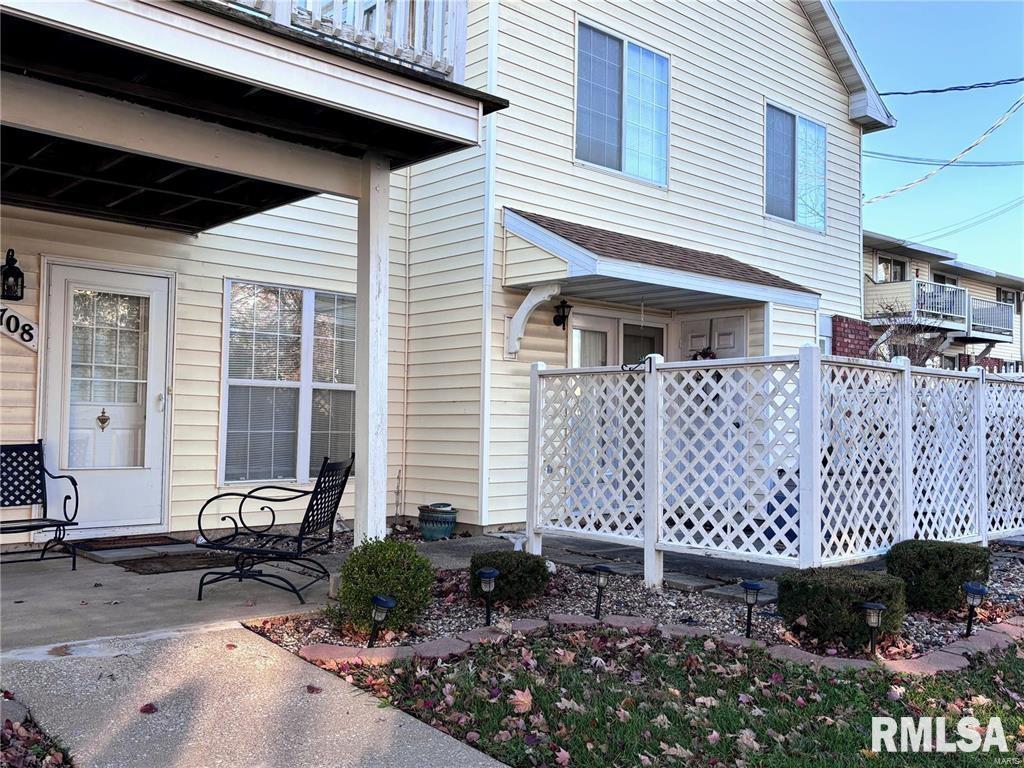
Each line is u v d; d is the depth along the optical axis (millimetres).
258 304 7551
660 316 9953
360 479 4863
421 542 7445
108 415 6672
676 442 5547
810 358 4812
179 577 5473
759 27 10922
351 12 4969
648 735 3105
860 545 5242
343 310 8156
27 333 6203
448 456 8203
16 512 6199
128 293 6762
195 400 7109
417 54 4793
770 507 5676
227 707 3215
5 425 6105
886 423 5500
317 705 3281
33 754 2725
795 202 11414
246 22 3926
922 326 18500
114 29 3549
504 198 8062
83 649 3789
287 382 7711
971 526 6562
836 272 12055
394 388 8609
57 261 6367
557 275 7508
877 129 12859
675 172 9750
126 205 6285
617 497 5898
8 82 3781
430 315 8500
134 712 3119
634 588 5566
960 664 4039
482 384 7910
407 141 5008
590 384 6129
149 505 6840
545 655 4020
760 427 5086
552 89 8516
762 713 3346
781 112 11258
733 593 5301
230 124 4488
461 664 3836
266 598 4961
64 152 5113
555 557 6754
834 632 4164
